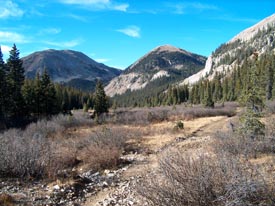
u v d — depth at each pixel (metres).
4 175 12.14
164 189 6.62
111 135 22.39
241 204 5.62
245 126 14.52
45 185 11.41
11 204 9.03
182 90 131.12
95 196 10.89
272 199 5.78
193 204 6.29
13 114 49.06
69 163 15.97
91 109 100.12
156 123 40.81
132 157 18.09
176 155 8.31
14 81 52.38
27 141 16.52
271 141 12.29
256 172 6.52
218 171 6.45
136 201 9.31
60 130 34.03
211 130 28.61
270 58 97.25
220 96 108.19
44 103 53.41
